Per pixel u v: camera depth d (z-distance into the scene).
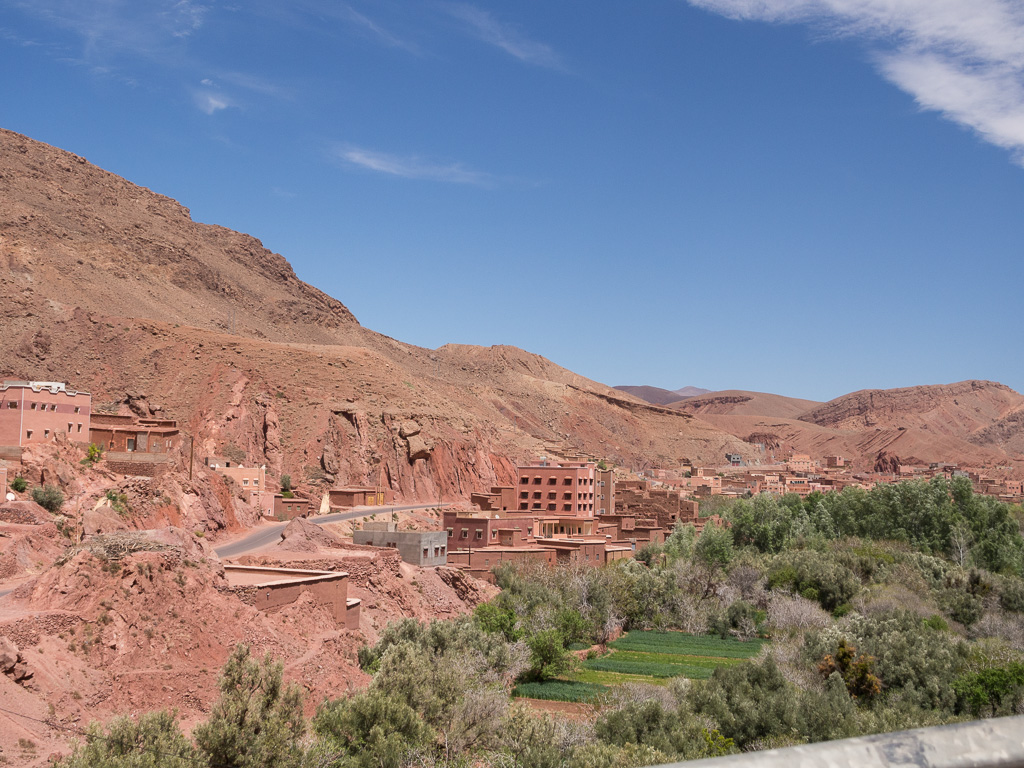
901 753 2.93
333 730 31.36
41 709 26.86
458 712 37.19
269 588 41.44
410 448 150.50
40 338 152.88
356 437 148.38
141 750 24.27
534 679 58.19
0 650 27.11
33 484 63.19
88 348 155.00
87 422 79.88
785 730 43.59
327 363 169.25
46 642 29.84
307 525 69.00
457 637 51.22
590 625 71.00
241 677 28.70
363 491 124.00
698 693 46.56
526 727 36.84
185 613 34.91
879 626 61.47
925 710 50.28
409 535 69.19
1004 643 64.06
